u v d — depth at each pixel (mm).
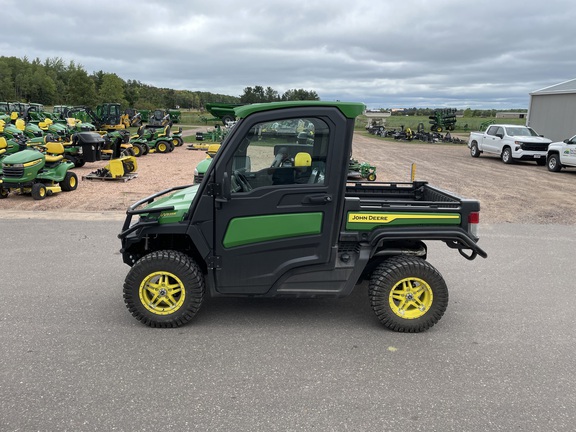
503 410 3070
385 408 3070
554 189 13273
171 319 4168
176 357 3693
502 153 21328
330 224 4027
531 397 3227
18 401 3074
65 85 121938
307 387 3303
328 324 4375
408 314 4195
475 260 6461
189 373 3461
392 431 2836
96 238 7203
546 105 23984
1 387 3229
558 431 2865
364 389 3291
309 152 3938
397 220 4125
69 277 5492
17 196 10953
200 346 3887
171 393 3199
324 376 3455
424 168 18766
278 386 3309
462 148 31594
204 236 4059
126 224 4336
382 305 4156
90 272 5672
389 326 4207
